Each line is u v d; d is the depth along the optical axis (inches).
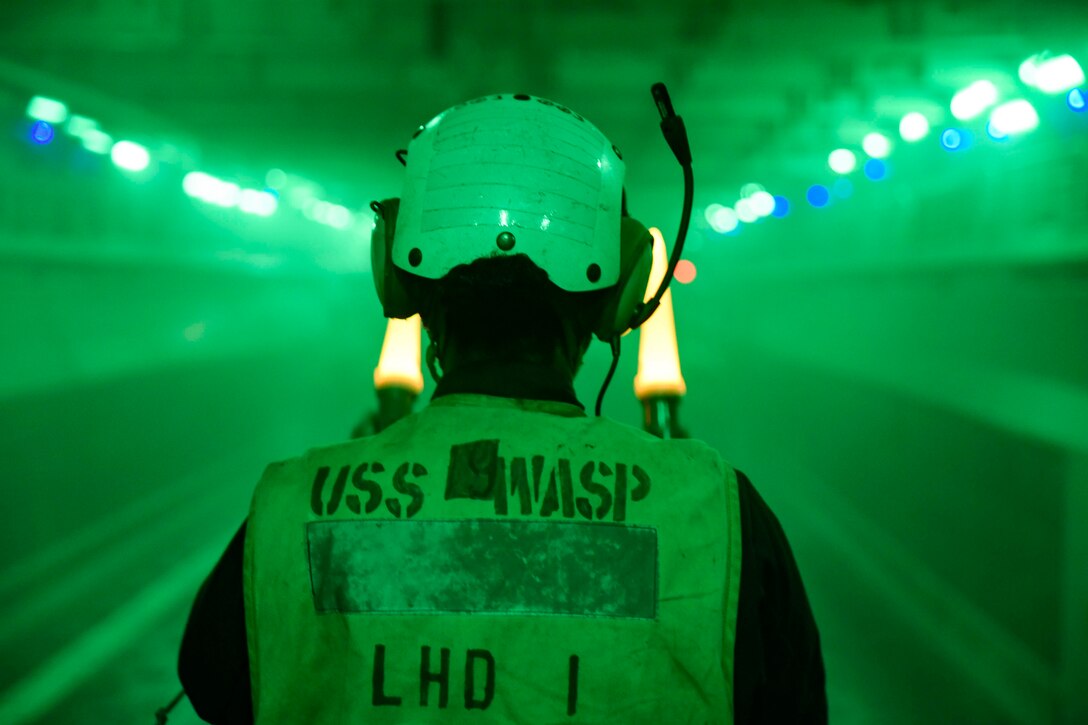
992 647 182.1
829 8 279.9
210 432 406.0
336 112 436.5
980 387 208.8
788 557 44.1
